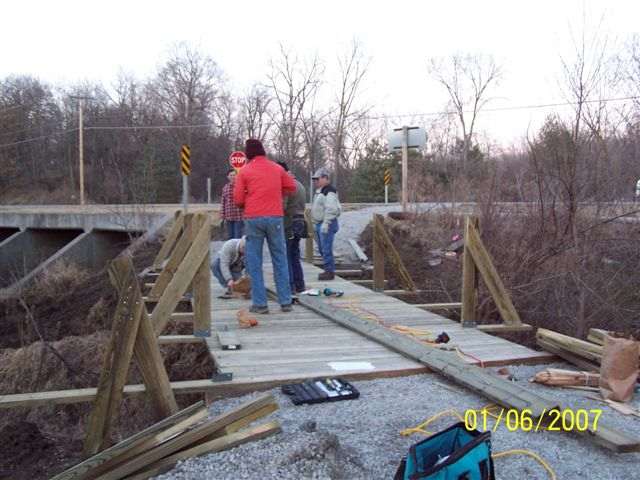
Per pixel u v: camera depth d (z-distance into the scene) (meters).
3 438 5.67
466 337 6.24
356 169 44.78
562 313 7.69
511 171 9.66
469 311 6.73
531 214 8.65
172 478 3.30
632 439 3.55
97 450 3.98
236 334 6.09
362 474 3.30
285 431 3.82
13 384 8.93
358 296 8.70
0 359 9.45
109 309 11.78
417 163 18.61
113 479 3.48
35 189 52.69
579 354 5.13
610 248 7.91
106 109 55.41
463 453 2.87
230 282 8.39
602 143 8.31
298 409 4.25
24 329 12.31
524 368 5.37
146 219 18.25
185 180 16.59
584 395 4.65
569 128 8.34
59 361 8.94
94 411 3.99
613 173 8.20
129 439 3.69
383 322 6.89
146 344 4.16
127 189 25.23
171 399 4.23
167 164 47.22
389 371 5.00
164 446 3.58
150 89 56.72
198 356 7.88
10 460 5.30
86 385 8.41
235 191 6.98
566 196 8.18
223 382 4.62
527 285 7.89
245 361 5.21
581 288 7.33
